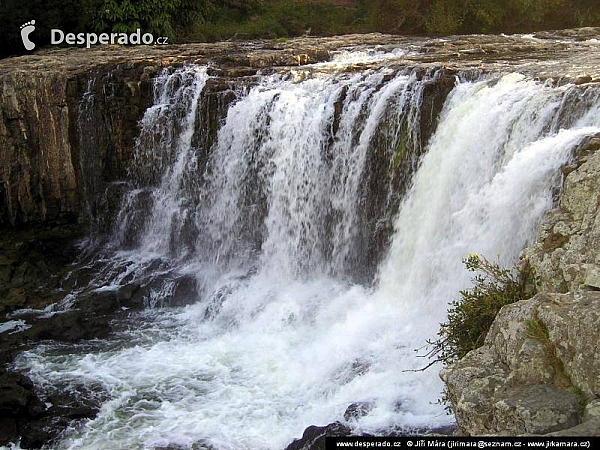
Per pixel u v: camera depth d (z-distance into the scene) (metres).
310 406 11.07
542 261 8.85
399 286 13.10
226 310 14.64
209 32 28.97
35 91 18.17
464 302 9.70
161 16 26.23
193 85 17.47
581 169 9.12
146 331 14.27
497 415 6.88
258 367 12.44
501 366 7.58
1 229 18.69
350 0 33.03
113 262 17.36
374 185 14.41
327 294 14.19
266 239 16.14
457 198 12.39
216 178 16.91
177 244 17.53
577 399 6.68
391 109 14.17
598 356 6.69
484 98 12.77
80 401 11.66
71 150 18.59
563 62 15.46
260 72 17.67
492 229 10.94
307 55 19.41
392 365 11.27
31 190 18.56
